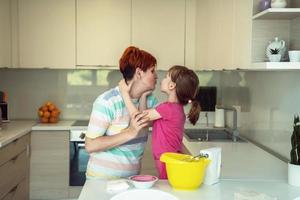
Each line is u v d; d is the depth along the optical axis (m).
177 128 2.04
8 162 2.93
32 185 3.62
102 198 1.50
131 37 3.82
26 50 3.79
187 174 1.58
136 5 3.81
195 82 2.07
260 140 2.89
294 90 2.25
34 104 4.16
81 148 3.62
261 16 1.92
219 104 4.18
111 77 4.17
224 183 1.77
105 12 3.79
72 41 3.80
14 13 3.76
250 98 3.13
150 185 1.62
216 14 2.96
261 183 1.80
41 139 3.60
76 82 4.17
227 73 3.89
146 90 1.95
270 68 1.75
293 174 1.76
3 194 2.83
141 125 1.76
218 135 3.64
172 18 3.84
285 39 2.03
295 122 1.82
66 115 4.19
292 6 2.14
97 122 1.82
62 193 3.64
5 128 3.44
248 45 2.04
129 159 1.90
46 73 4.15
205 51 3.42
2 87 4.13
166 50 3.86
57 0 3.77
